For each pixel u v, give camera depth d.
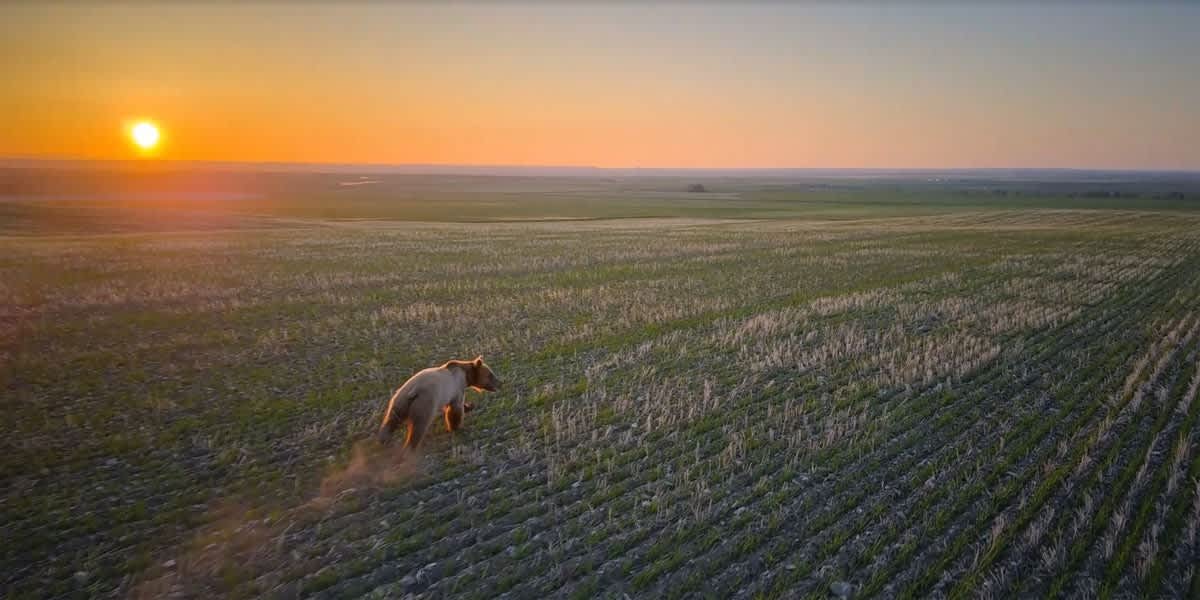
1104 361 17.02
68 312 22.89
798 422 12.91
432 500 9.61
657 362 17.42
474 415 13.20
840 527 8.99
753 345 19.22
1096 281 30.64
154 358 17.28
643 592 7.57
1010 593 7.63
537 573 7.89
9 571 7.74
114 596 7.39
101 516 8.98
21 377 15.31
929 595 7.61
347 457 11.04
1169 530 8.82
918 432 12.27
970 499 9.74
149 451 11.21
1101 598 7.43
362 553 8.25
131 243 47.47
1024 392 14.69
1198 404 13.40
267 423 12.59
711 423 12.77
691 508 9.47
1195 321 21.56
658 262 38.50
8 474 10.17
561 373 16.42
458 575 7.83
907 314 23.44
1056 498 9.77
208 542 8.44
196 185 170.00
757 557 8.30
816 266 36.53
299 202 116.00
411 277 32.19
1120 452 11.34
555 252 43.59
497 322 22.23
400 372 16.28
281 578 7.73
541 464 10.94
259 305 24.64
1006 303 25.08
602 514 9.27
